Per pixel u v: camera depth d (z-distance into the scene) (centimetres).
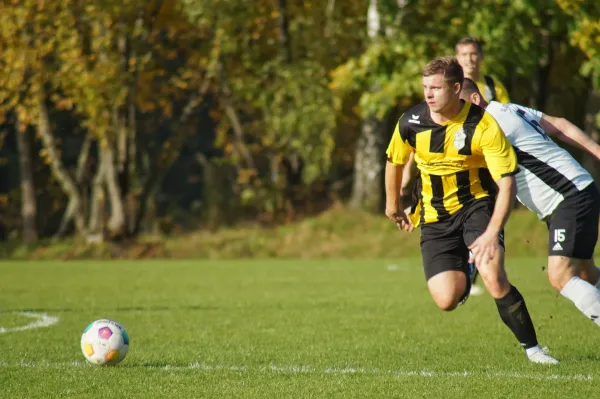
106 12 8862
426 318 3500
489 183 2283
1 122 9775
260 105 10038
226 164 13200
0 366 2352
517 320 2297
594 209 2298
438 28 8581
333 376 2177
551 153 2317
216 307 4025
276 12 10256
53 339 2938
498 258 2259
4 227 13225
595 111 9475
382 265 7131
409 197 8906
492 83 3281
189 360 2459
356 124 10819
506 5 8150
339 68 8812
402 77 8388
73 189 10256
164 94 10256
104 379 2139
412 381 2089
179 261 8269
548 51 9181
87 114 9625
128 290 5009
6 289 5103
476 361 2398
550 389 1961
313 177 10544
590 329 3083
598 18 7938
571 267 2283
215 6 9100
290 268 6856
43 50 9219
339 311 3797
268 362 2423
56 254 9175
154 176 10362
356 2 9919
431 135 2222
